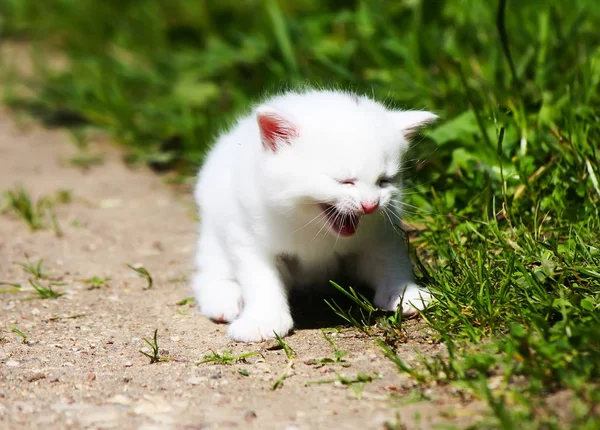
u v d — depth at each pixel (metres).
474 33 7.86
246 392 4.05
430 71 7.60
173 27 10.84
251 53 9.07
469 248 5.27
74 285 5.91
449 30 8.22
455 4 8.39
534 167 5.84
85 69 10.69
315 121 4.61
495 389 3.77
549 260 4.74
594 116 6.03
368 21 8.55
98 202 7.89
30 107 10.66
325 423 3.67
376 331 4.76
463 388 3.81
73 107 10.17
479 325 4.50
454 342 4.35
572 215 5.29
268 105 4.73
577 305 4.33
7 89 10.98
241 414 3.81
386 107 5.75
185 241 6.90
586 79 6.45
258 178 4.79
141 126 9.31
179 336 4.92
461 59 7.39
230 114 8.39
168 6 11.51
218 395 4.03
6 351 4.69
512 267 4.72
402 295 4.76
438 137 6.24
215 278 5.46
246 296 5.07
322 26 9.12
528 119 6.18
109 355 4.61
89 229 7.17
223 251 5.43
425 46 7.84
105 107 9.52
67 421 3.80
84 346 4.77
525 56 7.10
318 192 4.55
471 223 5.47
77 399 4.03
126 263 6.40
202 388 4.12
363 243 5.08
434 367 3.98
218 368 4.37
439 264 5.07
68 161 9.02
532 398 3.62
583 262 4.79
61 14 12.59
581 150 5.68
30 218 7.19
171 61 10.07
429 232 5.74
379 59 8.01
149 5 11.76
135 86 10.10
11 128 10.16
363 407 3.80
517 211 5.51
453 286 4.82
